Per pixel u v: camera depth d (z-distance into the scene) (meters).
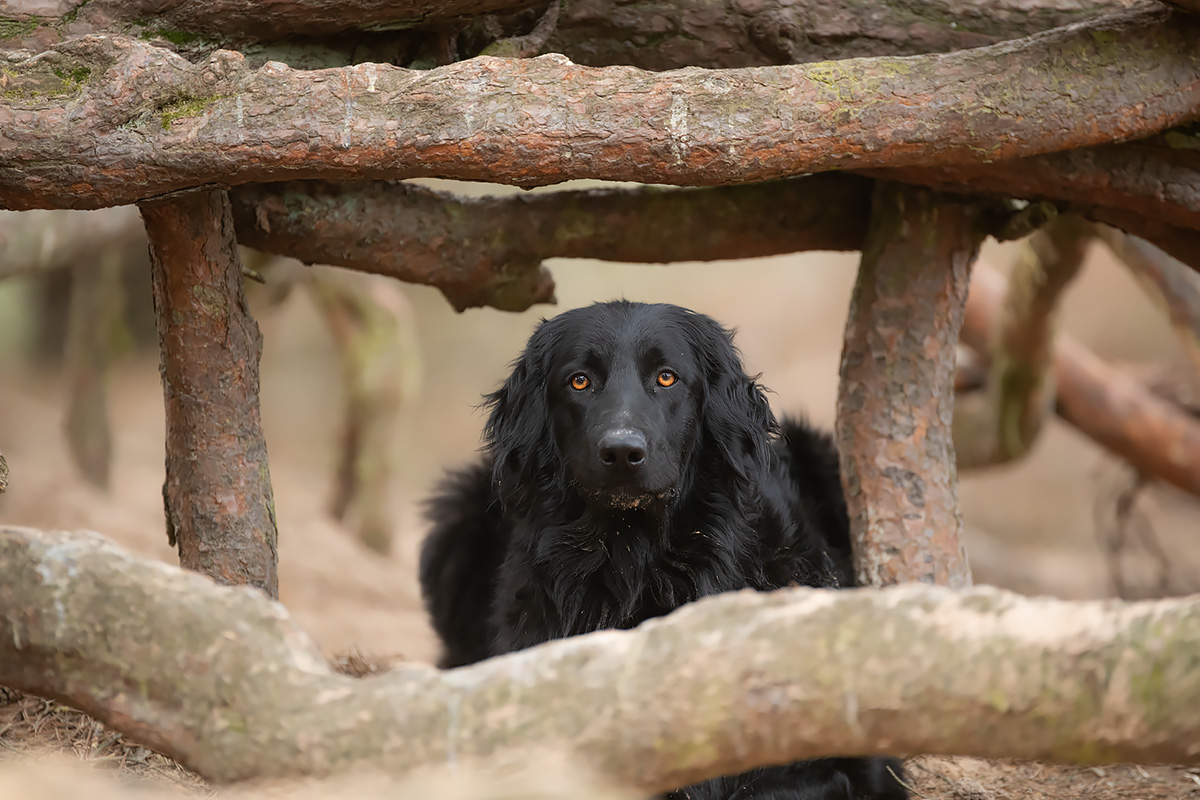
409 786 3.98
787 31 7.07
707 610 4.18
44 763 5.86
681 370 7.00
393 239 7.86
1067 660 3.83
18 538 4.70
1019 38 6.77
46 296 34.19
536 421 7.28
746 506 7.45
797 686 3.95
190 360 6.77
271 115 5.55
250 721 4.20
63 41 5.93
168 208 6.33
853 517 7.70
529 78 5.66
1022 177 7.11
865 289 7.84
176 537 7.08
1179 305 13.13
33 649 4.52
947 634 3.95
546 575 7.18
